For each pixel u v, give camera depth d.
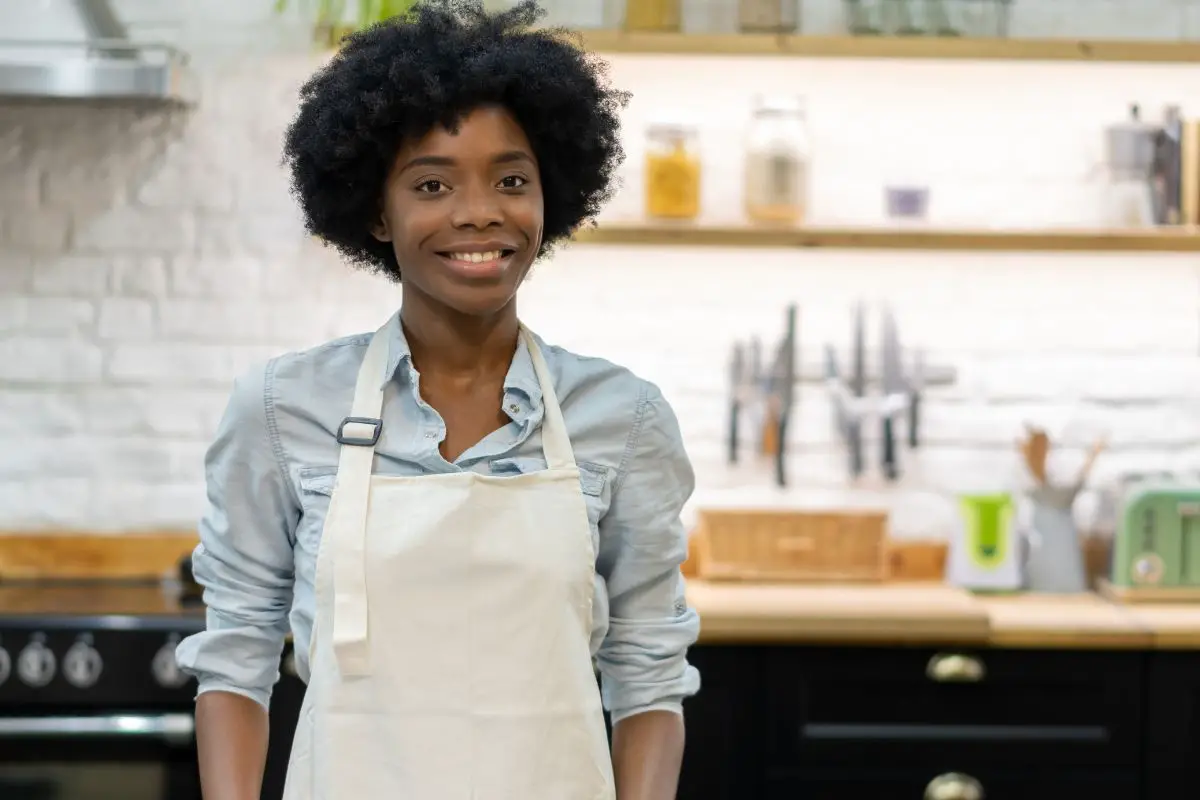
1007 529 3.87
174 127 4.03
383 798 1.54
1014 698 3.49
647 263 4.09
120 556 4.02
